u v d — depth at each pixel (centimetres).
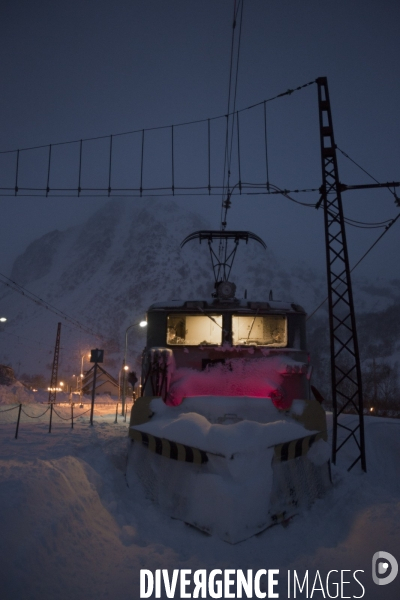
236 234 1005
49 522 473
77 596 391
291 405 680
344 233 1071
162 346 799
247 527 511
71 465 659
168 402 707
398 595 392
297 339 809
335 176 1101
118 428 1753
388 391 6091
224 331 804
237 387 723
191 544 507
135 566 454
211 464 552
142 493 634
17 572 380
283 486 580
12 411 2527
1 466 624
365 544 491
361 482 709
